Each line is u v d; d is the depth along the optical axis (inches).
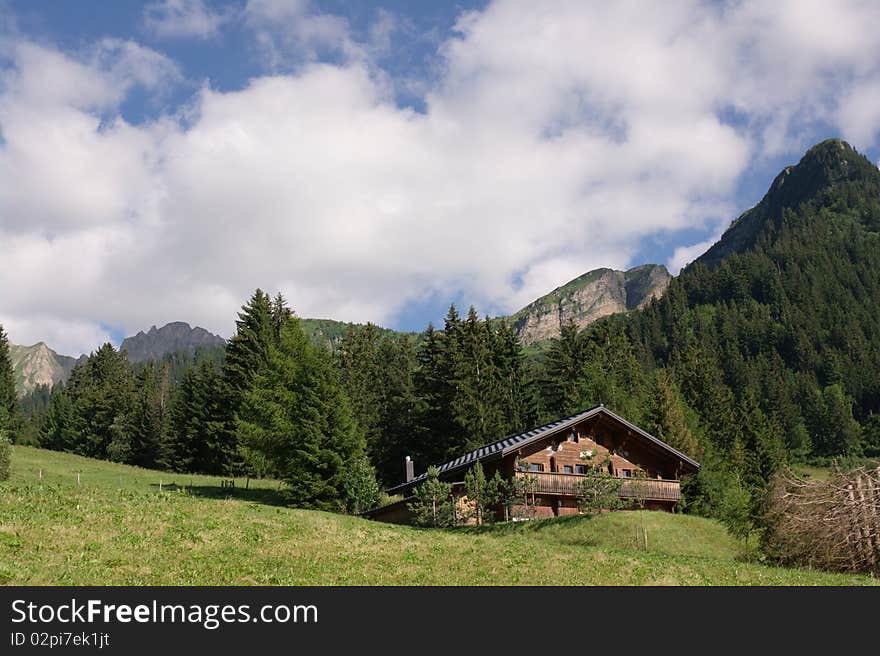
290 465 2100.1
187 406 3280.0
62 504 986.7
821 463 5620.1
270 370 2289.6
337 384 2166.6
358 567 887.1
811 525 1123.3
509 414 3073.3
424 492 1641.2
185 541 898.1
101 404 3900.1
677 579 936.3
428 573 890.1
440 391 3043.8
